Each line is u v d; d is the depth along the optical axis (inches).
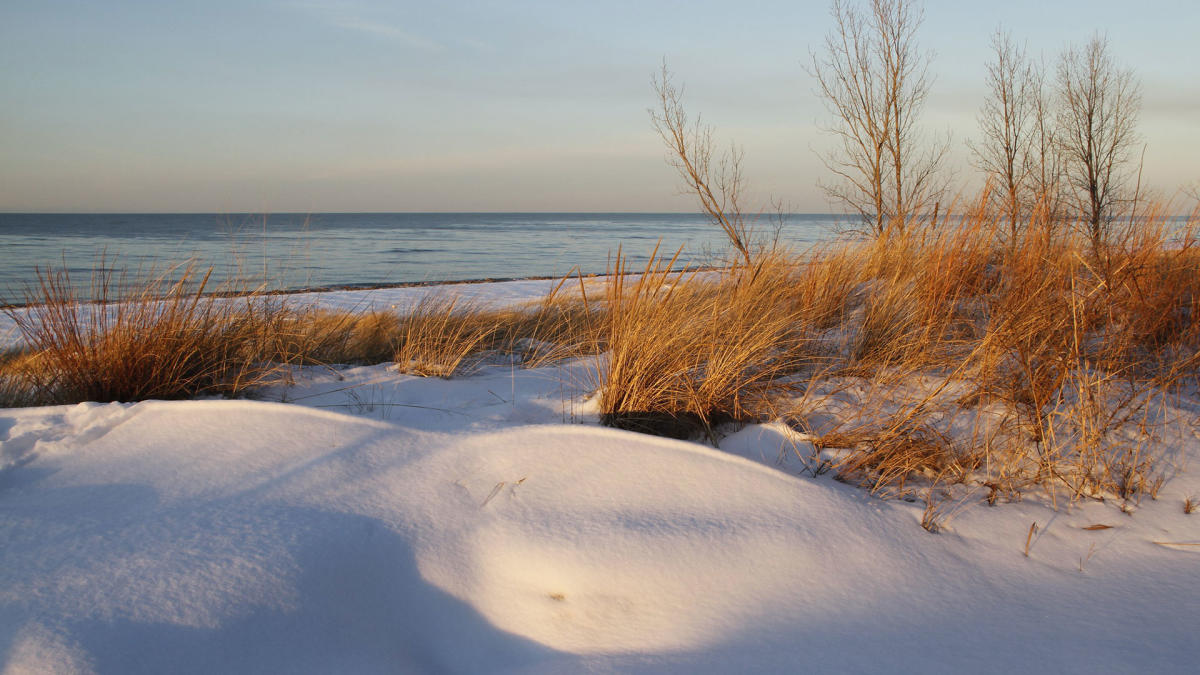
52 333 152.3
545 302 245.6
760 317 168.7
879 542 95.7
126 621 72.2
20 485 103.0
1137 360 152.9
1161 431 129.7
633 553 91.0
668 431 133.9
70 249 1400.1
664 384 137.5
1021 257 179.6
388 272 983.6
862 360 164.1
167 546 86.4
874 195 393.1
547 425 123.7
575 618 82.2
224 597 77.8
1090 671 69.0
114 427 122.5
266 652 72.8
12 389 151.8
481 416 138.8
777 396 146.5
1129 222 188.2
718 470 110.3
